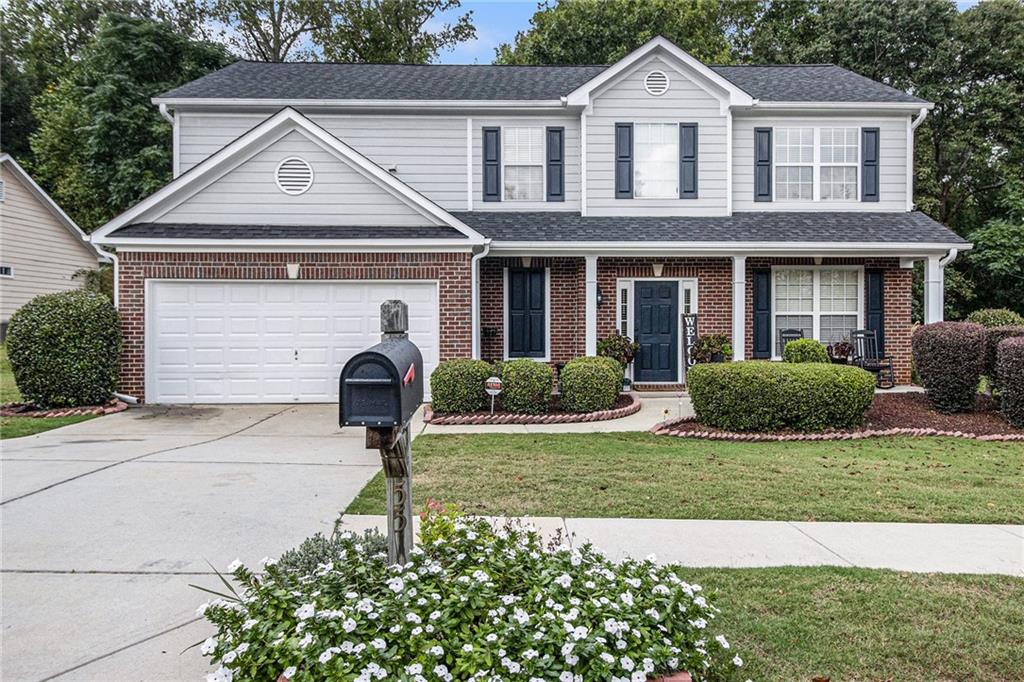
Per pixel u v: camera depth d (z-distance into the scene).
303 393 11.24
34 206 22.28
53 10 31.95
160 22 23.69
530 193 13.79
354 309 11.24
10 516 5.25
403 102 13.39
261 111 13.55
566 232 12.51
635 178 13.48
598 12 24.86
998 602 3.80
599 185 13.45
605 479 6.47
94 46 23.48
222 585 4.00
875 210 13.81
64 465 6.95
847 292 13.71
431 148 13.73
